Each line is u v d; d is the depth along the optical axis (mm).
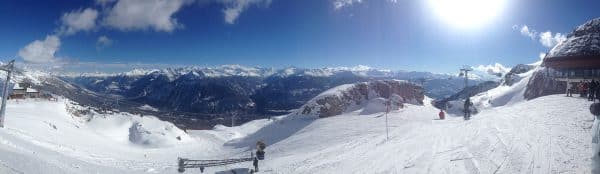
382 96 84062
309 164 32062
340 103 77625
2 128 40562
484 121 36781
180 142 77625
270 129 72625
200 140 86000
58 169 26156
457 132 33438
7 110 61531
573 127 26672
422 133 37812
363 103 80688
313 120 71312
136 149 66438
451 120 46688
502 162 21031
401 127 47125
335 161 31172
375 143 37969
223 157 52875
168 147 71812
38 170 23281
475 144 26719
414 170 22938
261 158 39406
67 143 49531
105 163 40156
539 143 23688
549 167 18750
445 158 24281
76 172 28531
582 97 42125
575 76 65312
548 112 34625
